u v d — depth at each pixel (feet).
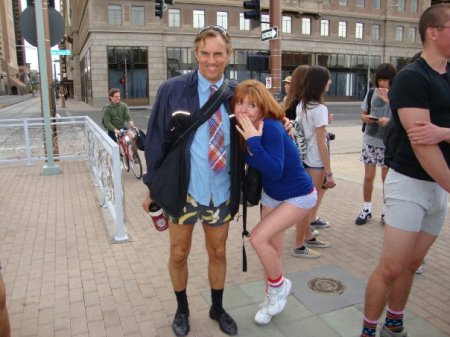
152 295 11.26
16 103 177.47
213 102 8.48
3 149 29.91
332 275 12.18
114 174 14.87
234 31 139.74
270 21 33.40
